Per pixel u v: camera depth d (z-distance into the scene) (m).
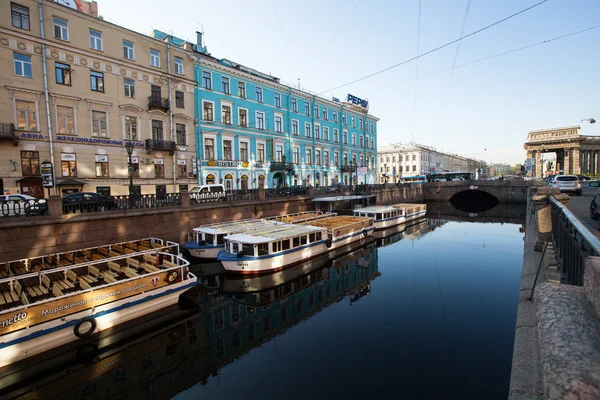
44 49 18.81
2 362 7.24
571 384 0.77
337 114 42.56
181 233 16.92
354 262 16.77
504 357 7.41
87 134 20.59
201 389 6.94
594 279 1.17
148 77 23.52
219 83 28.12
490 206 44.44
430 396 6.18
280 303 11.75
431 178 61.72
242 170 29.77
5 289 9.61
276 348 8.30
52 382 7.43
